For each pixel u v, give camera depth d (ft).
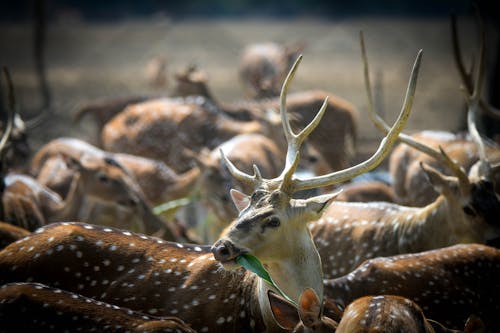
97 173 70.59
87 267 42.96
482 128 115.75
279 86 143.23
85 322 37.45
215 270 43.42
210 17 501.56
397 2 505.66
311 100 111.24
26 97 187.42
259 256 39.22
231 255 38.22
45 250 42.93
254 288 42.39
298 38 356.59
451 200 52.75
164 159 99.91
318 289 40.83
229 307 42.42
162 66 196.95
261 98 120.78
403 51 306.35
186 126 100.48
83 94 198.29
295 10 515.50
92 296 42.55
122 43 334.24
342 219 57.11
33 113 164.25
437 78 230.07
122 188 70.85
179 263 43.93
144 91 203.82
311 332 35.19
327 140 110.93
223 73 249.75
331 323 36.04
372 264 46.37
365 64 56.34
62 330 37.17
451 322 45.06
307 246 40.68
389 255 54.65
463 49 294.87
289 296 40.22
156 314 42.32
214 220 76.43
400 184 78.69
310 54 306.76
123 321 37.70
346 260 55.62
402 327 33.58
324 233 56.75
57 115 164.25
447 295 45.57
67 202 71.31
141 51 307.99
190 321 42.29
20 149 92.89
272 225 39.11
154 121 100.68
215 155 78.74
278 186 41.14
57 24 426.51
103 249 43.57
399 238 54.80
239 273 43.24
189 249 45.03
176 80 122.11
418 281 45.68
